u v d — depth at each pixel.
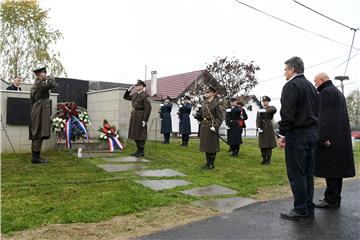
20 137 10.33
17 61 29.30
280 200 6.91
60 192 6.61
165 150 12.19
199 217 5.72
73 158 9.71
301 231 5.07
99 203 6.05
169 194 6.90
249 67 28.19
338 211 6.17
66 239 4.73
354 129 47.69
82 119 11.15
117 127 12.81
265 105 10.88
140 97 10.55
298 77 5.78
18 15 29.27
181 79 36.34
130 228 5.18
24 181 7.24
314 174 6.60
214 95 9.67
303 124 5.61
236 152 12.06
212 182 8.13
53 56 30.53
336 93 6.63
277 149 14.99
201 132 9.62
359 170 11.11
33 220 5.29
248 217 5.74
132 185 7.33
